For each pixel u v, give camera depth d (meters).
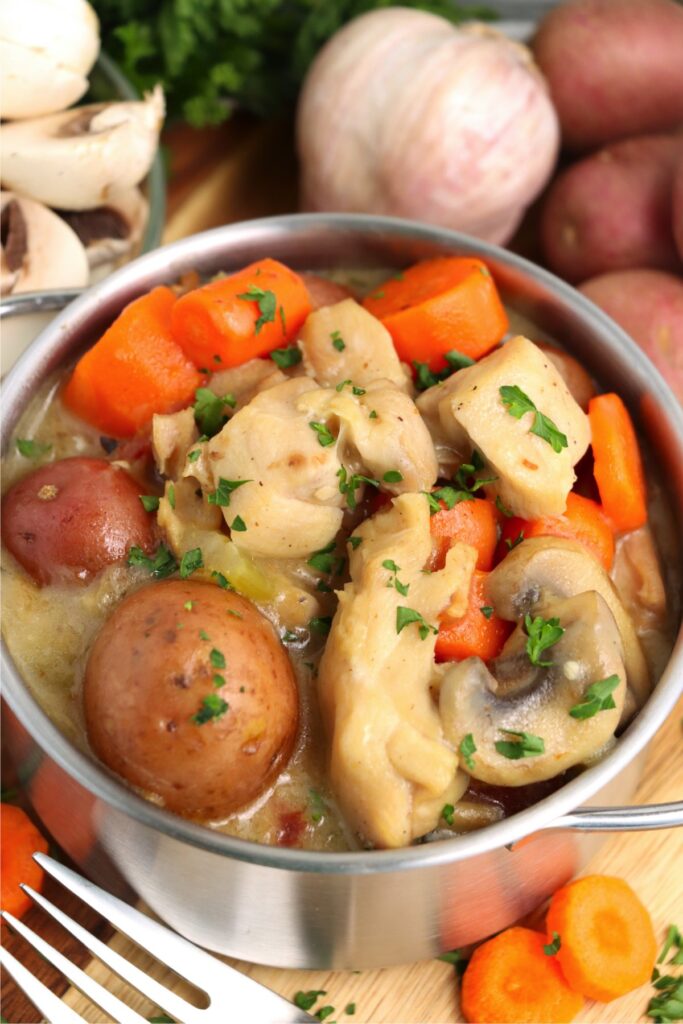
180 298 0.43
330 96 0.51
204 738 0.37
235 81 0.53
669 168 0.52
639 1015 0.41
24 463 0.43
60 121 0.48
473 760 0.38
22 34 0.46
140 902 0.42
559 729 0.39
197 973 0.40
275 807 0.39
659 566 0.43
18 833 0.42
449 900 0.39
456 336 0.44
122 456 0.43
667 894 0.43
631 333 0.50
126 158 0.47
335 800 0.39
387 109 0.50
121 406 0.43
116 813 0.38
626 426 0.43
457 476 0.42
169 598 0.39
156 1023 0.40
